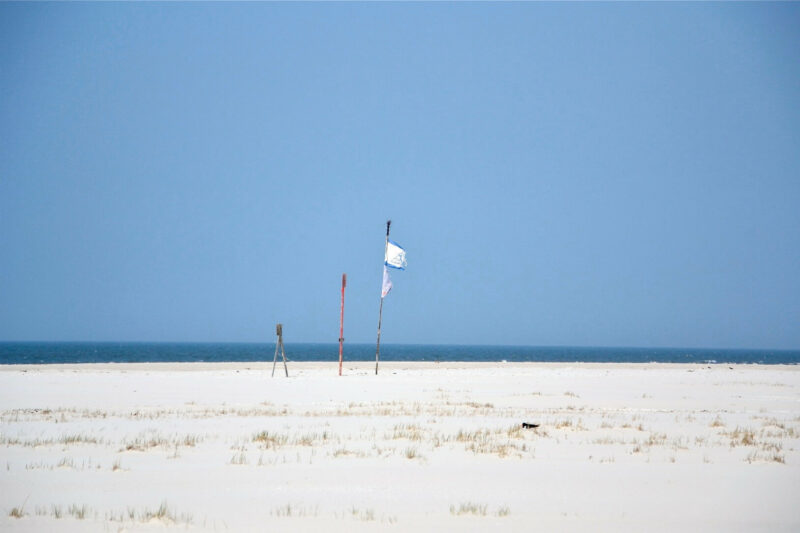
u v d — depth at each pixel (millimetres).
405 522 44094
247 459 62750
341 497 50375
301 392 135000
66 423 85875
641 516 46531
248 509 46938
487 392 138000
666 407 113312
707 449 70312
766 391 149500
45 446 68000
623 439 75812
